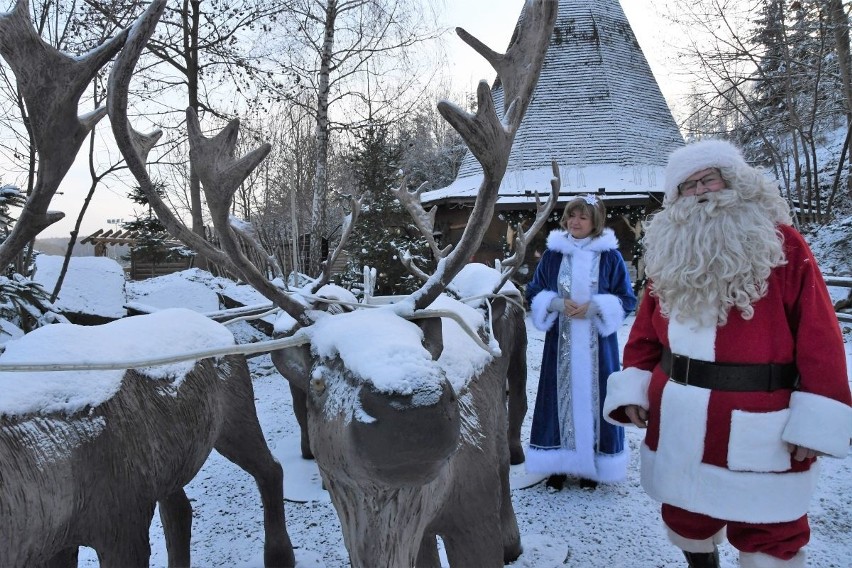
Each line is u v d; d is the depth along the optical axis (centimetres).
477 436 219
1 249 196
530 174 1541
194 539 365
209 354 177
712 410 215
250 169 177
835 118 1939
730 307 217
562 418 399
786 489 208
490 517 219
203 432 263
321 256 478
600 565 318
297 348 188
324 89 1230
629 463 452
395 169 1023
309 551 342
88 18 865
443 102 179
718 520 227
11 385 200
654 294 241
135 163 176
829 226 1463
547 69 1714
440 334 190
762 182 223
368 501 171
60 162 195
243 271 185
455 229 1505
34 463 192
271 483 311
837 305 962
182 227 187
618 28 1781
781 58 1573
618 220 1375
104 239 2339
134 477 225
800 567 214
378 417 148
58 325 233
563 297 401
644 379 247
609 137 1591
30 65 184
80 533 213
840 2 1436
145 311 705
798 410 203
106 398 221
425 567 254
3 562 183
